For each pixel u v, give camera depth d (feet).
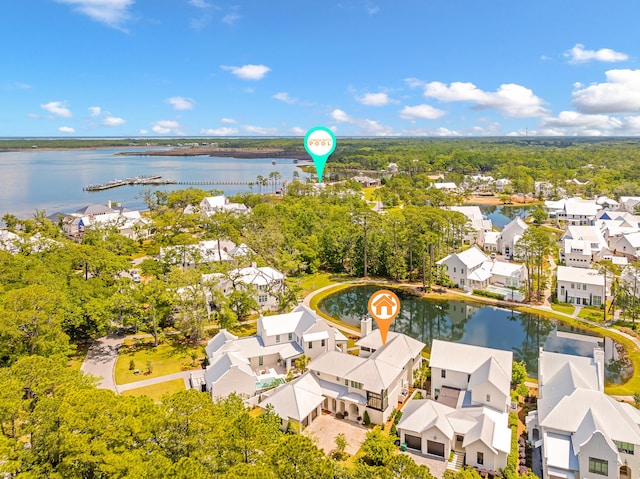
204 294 272.51
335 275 419.13
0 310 199.41
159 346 258.16
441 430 159.63
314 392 190.08
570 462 145.59
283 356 226.99
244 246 406.62
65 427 110.52
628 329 286.66
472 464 157.17
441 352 203.41
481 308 338.34
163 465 105.09
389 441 157.28
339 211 556.51
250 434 116.26
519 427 178.50
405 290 376.07
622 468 148.05
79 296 254.47
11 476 106.93
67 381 143.74
